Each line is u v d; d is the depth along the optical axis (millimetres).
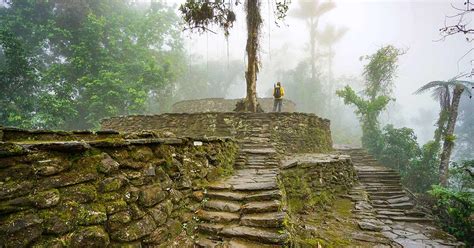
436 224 6762
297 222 4984
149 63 20266
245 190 4086
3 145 1572
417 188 12945
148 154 2916
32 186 1702
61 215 1801
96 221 2000
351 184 8656
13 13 20500
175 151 3594
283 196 4422
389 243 4707
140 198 2537
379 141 15391
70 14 20766
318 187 6855
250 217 3348
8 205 1546
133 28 22609
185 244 2924
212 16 9078
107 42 21469
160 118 10281
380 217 6379
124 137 2852
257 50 10625
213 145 4992
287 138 9422
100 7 22594
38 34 19984
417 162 13539
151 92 22891
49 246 1670
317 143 11148
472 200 7199
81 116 20234
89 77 18531
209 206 3719
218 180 4648
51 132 2230
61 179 1886
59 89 17188
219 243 3004
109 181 2238
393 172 9812
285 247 2895
